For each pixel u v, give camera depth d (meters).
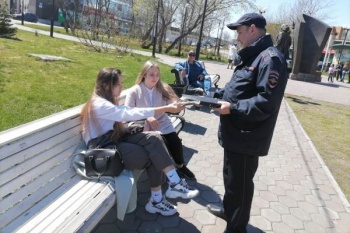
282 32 10.03
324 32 20.42
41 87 6.59
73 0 26.02
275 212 3.32
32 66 8.93
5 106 4.98
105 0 19.44
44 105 5.41
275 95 2.09
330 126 7.96
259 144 2.32
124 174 2.60
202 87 6.98
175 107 2.73
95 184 2.50
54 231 1.92
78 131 2.84
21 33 21.91
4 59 9.38
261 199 3.56
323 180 4.32
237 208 2.52
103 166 2.47
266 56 2.16
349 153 5.82
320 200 3.71
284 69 2.14
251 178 2.49
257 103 2.11
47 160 2.37
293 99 11.70
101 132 2.76
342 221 3.30
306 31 20.81
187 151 4.76
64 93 6.41
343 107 11.39
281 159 4.99
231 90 2.37
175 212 3.01
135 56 17.97
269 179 4.15
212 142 5.29
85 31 20.28
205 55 37.97
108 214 2.91
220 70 18.97
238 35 2.39
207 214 3.08
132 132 2.85
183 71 6.27
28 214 2.03
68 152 2.68
